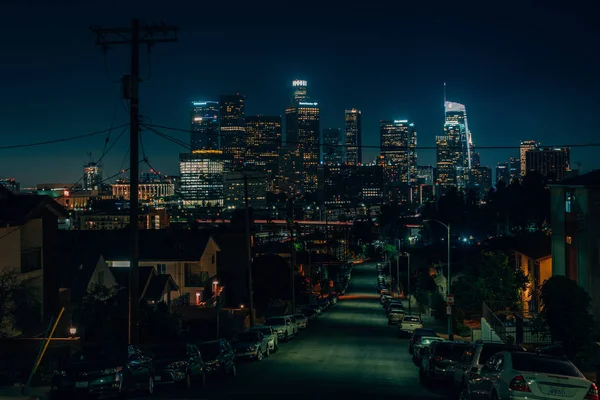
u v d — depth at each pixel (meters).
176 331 41.44
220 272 75.75
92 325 35.78
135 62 26.39
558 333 27.55
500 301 47.44
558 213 39.25
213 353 27.06
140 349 24.34
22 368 28.25
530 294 48.69
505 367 14.55
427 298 79.75
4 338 29.66
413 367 32.78
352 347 43.12
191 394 22.34
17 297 31.28
